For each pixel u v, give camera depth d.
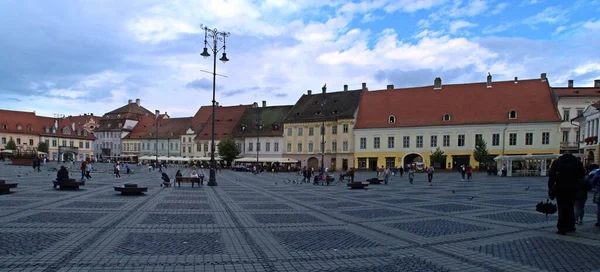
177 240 9.75
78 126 122.12
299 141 86.69
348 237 10.48
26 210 14.27
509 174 52.94
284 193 24.52
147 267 7.44
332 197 21.92
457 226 12.23
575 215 12.55
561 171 10.93
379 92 81.00
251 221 12.90
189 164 98.50
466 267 7.77
